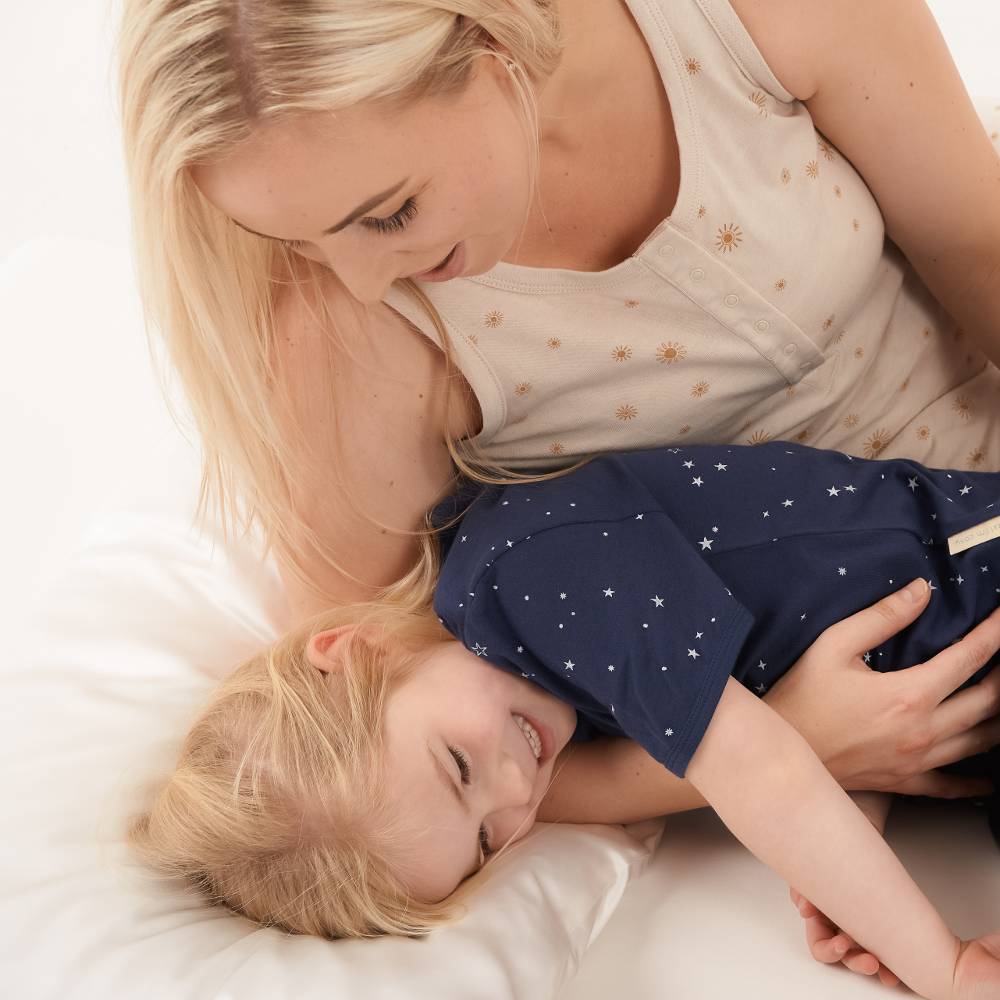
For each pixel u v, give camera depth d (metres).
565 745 1.25
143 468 1.64
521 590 1.12
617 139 1.11
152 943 1.06
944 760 1.14
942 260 1.25
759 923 1.11
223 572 1.47
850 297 1.21
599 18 1.07
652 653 1.07
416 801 1.15
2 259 2.27
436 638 1.26
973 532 1.17
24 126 2.39
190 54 0.82
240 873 1.15
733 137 1.11
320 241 0.87
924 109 1.15
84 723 1.31
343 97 0.80
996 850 1.16
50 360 1.85
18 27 2.46
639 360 1.19
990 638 1.12
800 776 1.02
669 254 1.13
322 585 1.30
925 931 0.98
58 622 1.43
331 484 1.22
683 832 1.27
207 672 1.39
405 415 1.21
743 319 1.18
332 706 1.20
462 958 1.01
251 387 1.13
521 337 1.16
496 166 0.88
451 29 0.83
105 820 1.20
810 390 1.27
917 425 1.36
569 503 1.15
